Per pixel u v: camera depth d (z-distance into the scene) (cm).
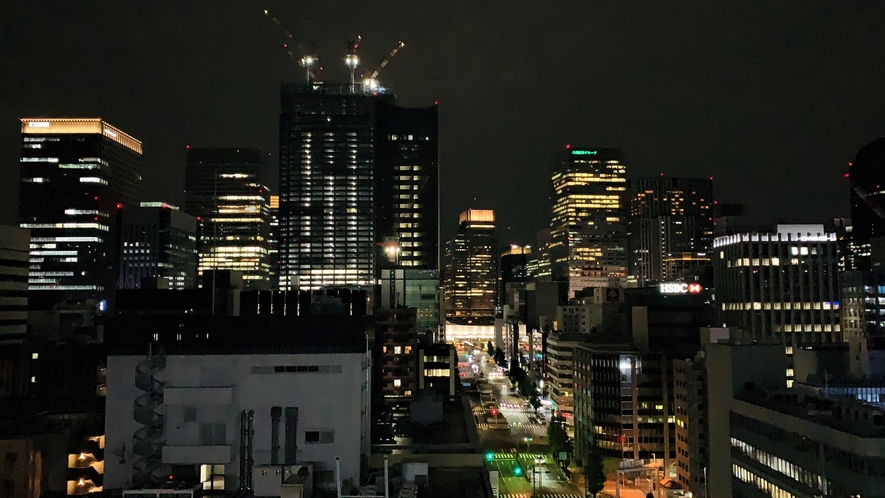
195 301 16688
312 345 6444
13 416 9788
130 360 6325
